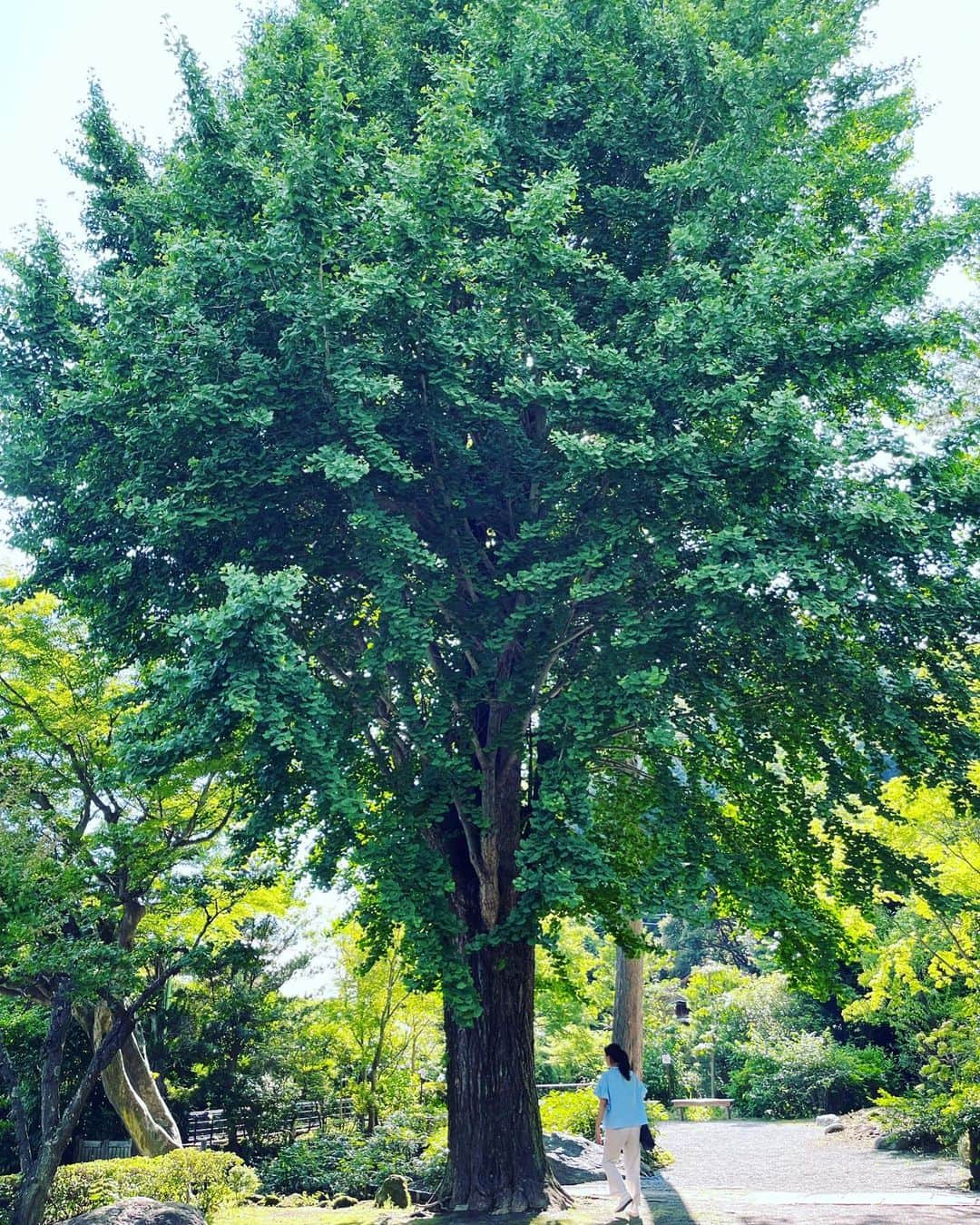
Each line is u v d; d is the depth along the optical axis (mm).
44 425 10977
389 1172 16406
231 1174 15695
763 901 10758
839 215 13398
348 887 12898
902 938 19688
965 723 11797
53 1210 12289
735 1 12336
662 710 10203
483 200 9820
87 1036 19812
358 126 11539
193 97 10695
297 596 11070
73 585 11805
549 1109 19375
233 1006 23281
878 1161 17500
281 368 10039
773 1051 29797
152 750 9438
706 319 10031
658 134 11711
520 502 11656
